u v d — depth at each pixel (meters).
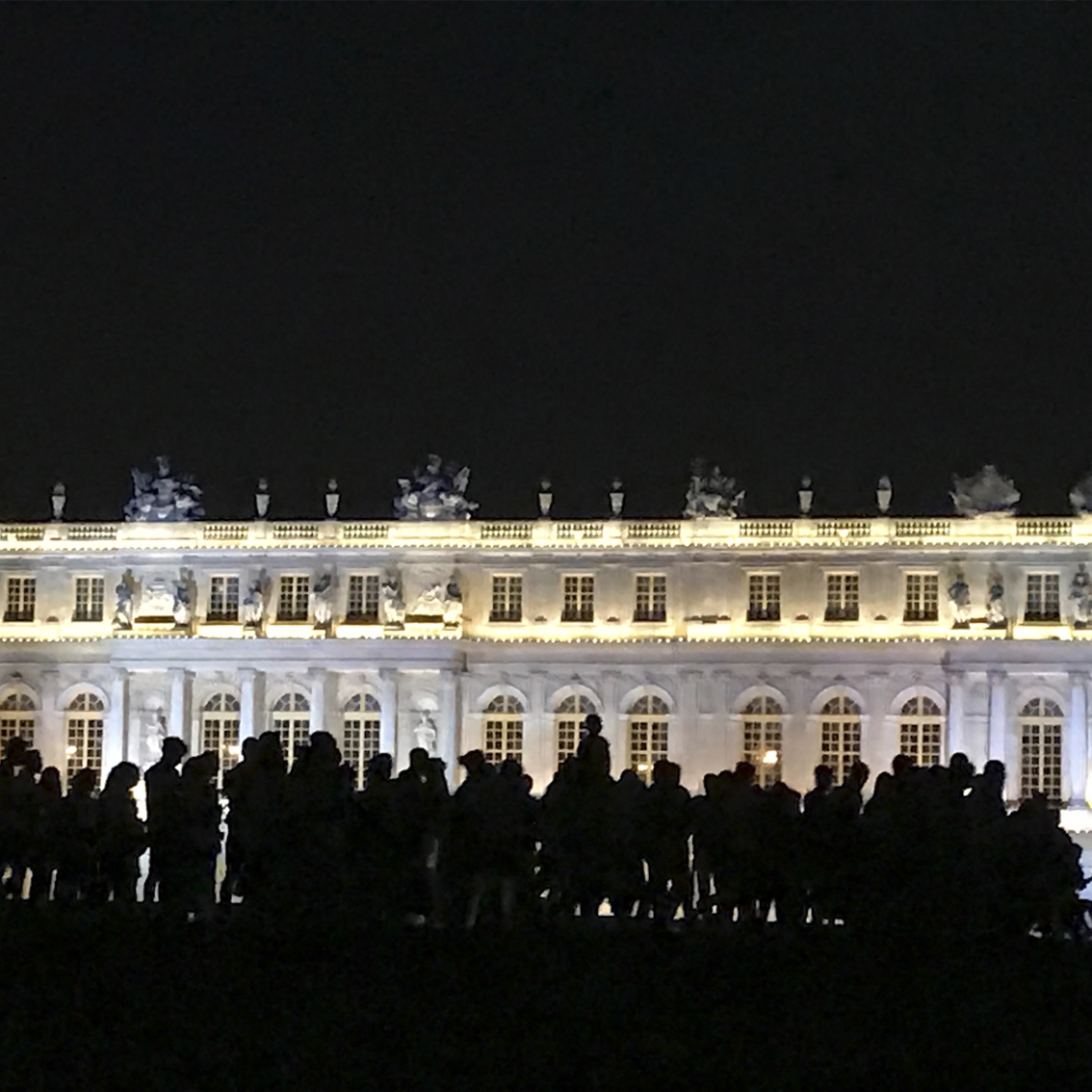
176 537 154.88
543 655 152.00
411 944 67.50
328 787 70.75
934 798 69.69
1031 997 64.38
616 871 71.62
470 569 153.12
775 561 150.50
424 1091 59.31
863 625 149.50
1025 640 145.75
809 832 71.31
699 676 150.38
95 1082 59.59
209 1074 60.25
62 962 66.75
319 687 152.38
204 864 73.19
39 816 73.44
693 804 72.50
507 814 71.56
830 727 149.38
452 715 151.12
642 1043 61.72
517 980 65.31
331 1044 61.72
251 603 153.50
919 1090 59.47
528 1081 59.72
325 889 69.69
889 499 152.62
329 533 153.50
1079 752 145.12
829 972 65.94
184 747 74.31
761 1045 61.75
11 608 157.62
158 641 153.12
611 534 152.00
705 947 67.19
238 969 66.25
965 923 68.50
